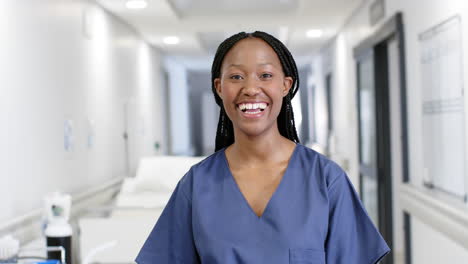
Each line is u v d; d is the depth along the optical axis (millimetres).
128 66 4875
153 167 3852
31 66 2615
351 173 4863
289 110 975
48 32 2855
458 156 2102
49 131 2854
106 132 4090
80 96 3430
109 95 4180
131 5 3959
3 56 2305
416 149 2777
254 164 914
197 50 6598
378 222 3752
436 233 2486
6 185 2305
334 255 866
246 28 5199
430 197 2479
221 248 846
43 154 2756
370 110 3930
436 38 2355
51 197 1830
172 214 950
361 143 4367
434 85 2408
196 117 11406
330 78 6574
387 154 3711
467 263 2043
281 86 884
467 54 1960
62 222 1812
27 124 2551
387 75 3711
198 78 11320
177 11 4570
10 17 2383
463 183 2047
